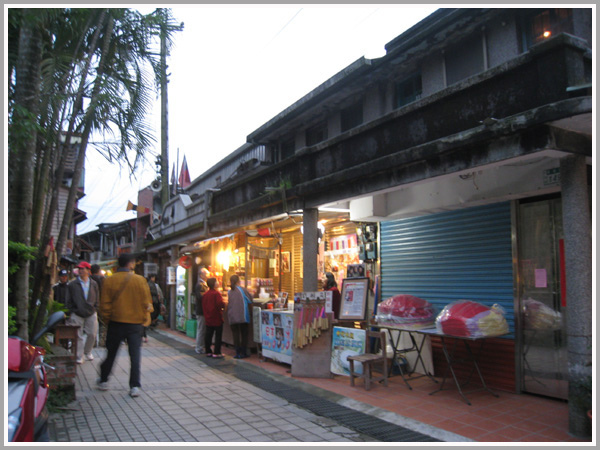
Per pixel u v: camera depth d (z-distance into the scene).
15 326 5.66
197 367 8.73
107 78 6.98
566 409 5.73
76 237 22.88
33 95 6.01
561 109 4.28
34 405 3.23
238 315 9.46
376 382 7.27
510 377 6.55
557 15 7.00
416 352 7.77
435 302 7.79
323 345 7.74
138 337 6.76
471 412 5.70
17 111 5.23
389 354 7.91
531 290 6.45
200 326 10.37
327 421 5.49
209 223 11.81
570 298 4.84
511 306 6.64
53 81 6.54
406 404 6.07
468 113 5.38
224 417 5.64
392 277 8.69
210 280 9.89
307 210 8.06
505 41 7.50
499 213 6.91
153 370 8.45
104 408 5.98
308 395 6.63
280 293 10.98
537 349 6.31
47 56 7.10
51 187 7.98
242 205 9.86
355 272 9.27
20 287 5.79
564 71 4.45
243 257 11.74
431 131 5.82
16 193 5.92
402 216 8.28
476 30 7.87
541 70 4.63
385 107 9.70
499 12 7.39
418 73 9.20
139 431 5.12
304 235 8.06
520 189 6.21
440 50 8.48
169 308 16.20
